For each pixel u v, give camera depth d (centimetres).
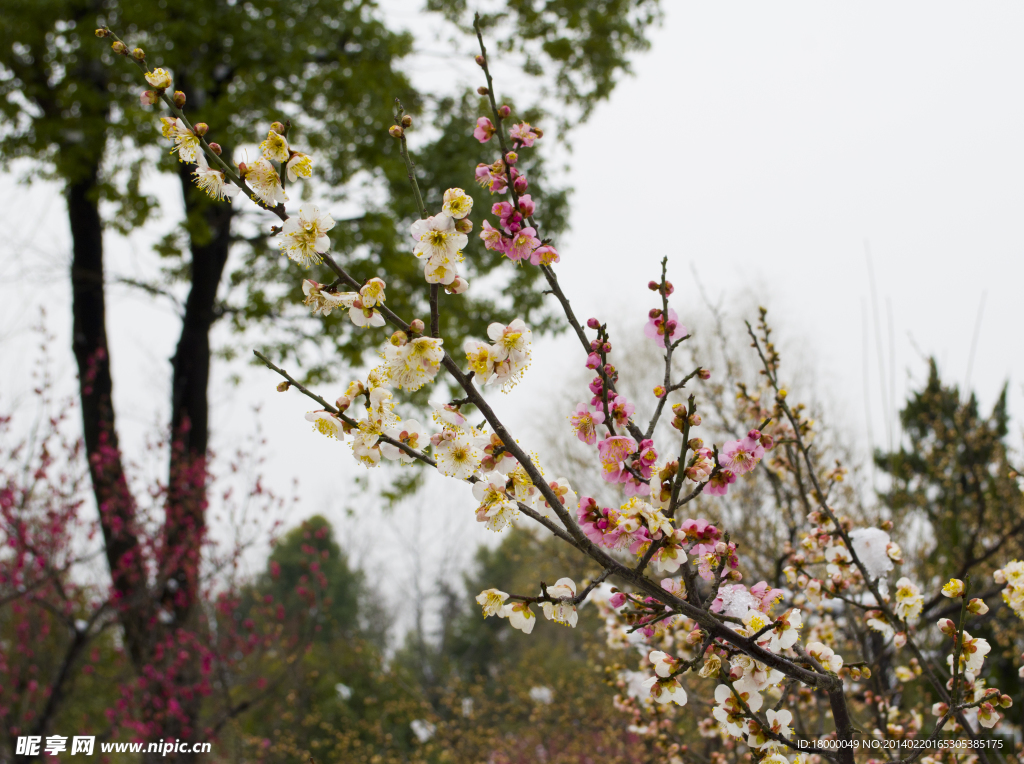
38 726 591
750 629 181
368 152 844
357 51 838
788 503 392
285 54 732
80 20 735
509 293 901
